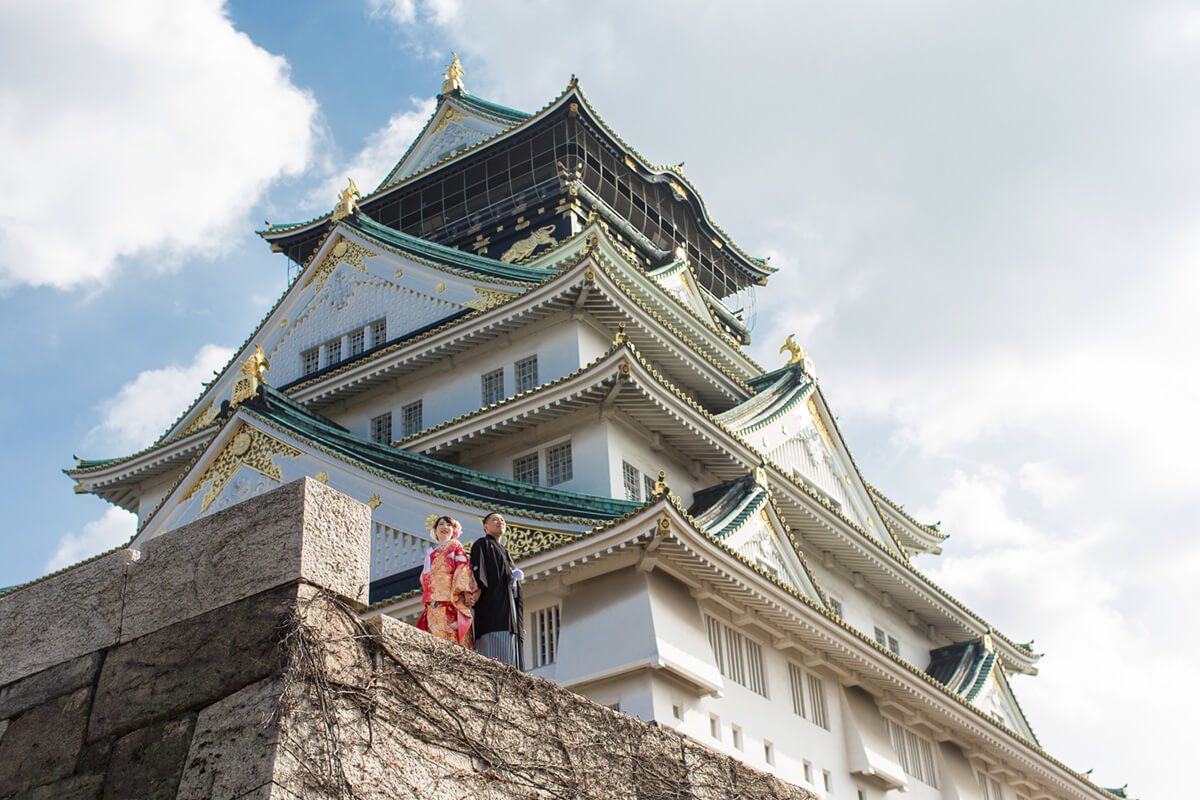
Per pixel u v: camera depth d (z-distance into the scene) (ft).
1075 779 132.98
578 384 103.96
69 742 30.22
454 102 179.32
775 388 136.87
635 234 163.73
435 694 30.09
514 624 41.16
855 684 105.81
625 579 85.20
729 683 90.38
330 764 27.09
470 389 122.31
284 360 143.43
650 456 111.04
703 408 120.78
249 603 29.45
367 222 147.13
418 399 126.21
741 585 88.58
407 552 96.78
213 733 27.91
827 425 143.74
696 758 37.14
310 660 27.96
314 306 144.66
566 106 156.04
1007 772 127.44
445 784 29.07
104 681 30.78
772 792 39.40
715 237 182.19
